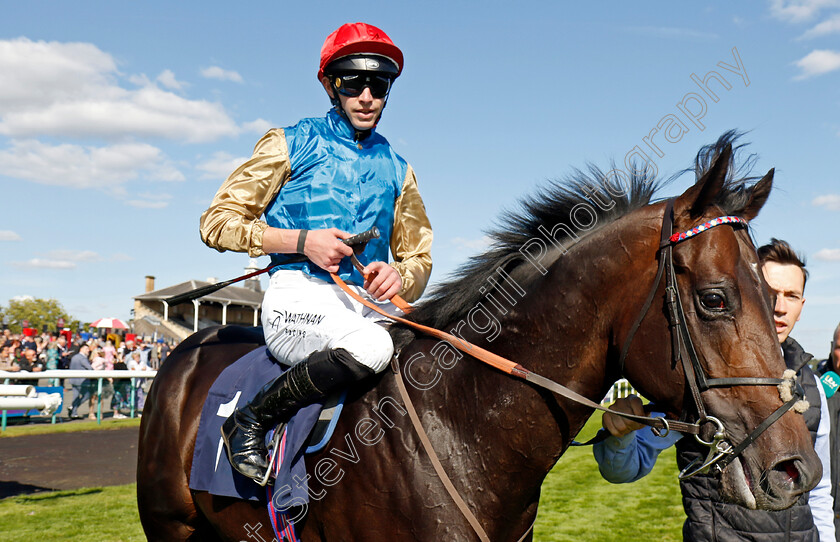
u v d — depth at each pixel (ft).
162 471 6.66
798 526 6.04
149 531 6.97
